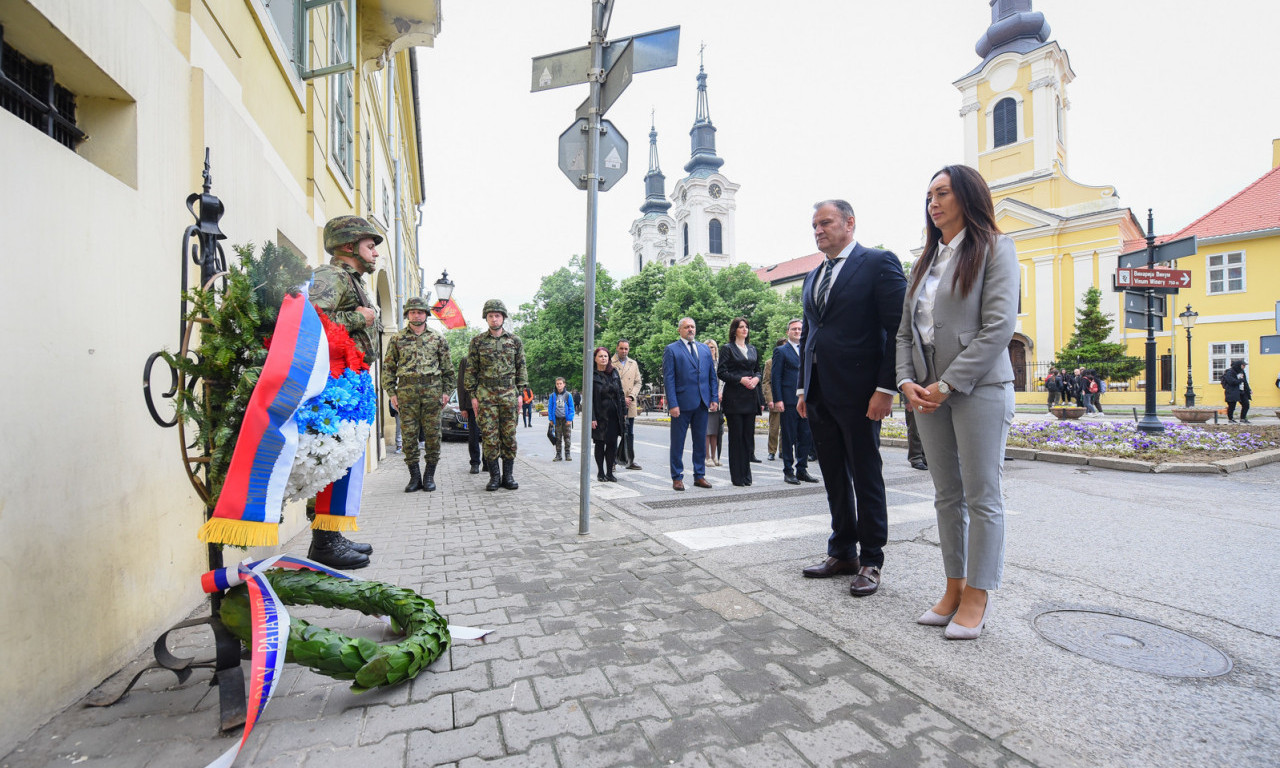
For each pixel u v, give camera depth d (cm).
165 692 213
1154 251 1160
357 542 412
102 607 218
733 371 679
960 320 262
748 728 187
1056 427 1137
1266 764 171
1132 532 441
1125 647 248
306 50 572
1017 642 254
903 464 842
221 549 207
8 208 176
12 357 177
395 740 182
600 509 542
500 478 699
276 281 227
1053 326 3872
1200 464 750
